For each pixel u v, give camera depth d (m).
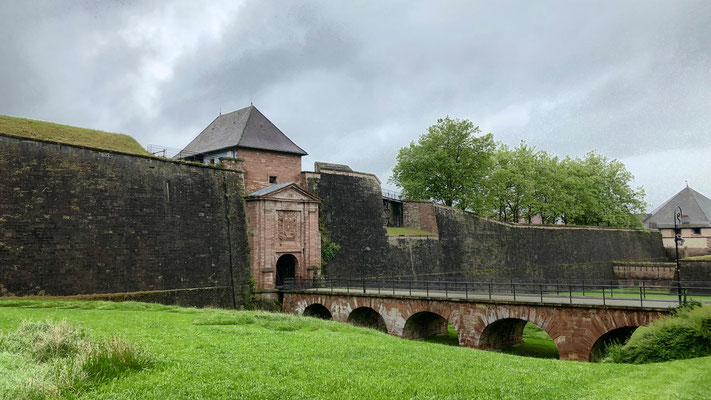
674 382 12.54
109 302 26.16
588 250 68.19
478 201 61.88
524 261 60.72
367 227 48.78
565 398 10.85
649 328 18.50
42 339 11.24
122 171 32.31
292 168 47.16
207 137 49.50
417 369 13.31
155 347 13.67
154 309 25.67
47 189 28.44
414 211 56.19
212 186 38.22
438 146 62.50
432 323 34.25
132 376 10.20
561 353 23.62
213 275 36.47
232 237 38.69
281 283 42.53
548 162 73.38
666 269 64.19
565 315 23.64
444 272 53.03
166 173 35.00
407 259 50.59
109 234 30.75
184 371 10.98
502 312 25.84
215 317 21.88
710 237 77.00
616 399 10.71
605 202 77.06
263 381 10.69
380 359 14.43
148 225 33.00
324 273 44.12
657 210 87.56
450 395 10.58
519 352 29.14
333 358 14.20
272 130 47.84
